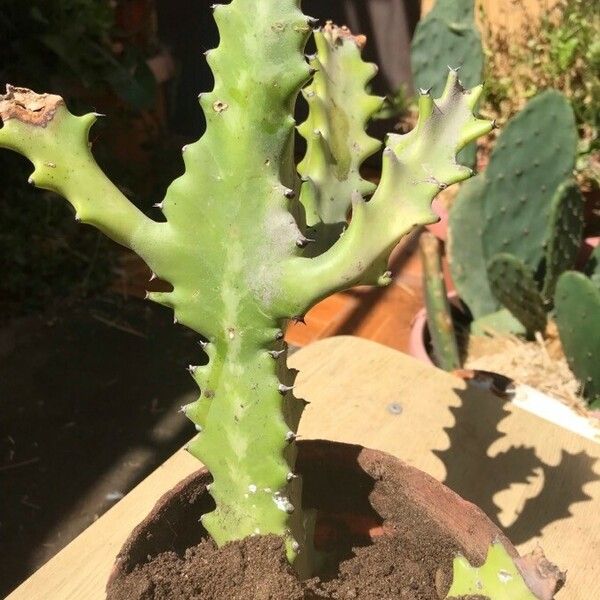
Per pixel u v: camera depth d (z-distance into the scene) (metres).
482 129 0.27
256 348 0.31
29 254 1.17
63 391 1.03
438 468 0.54
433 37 0.96
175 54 1.49
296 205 0.32
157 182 1.41
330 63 0.38
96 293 1.22
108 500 0.87
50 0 1.16
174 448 0.94
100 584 0.44
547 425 0.58
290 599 0.33
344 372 0.63
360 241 0.28
